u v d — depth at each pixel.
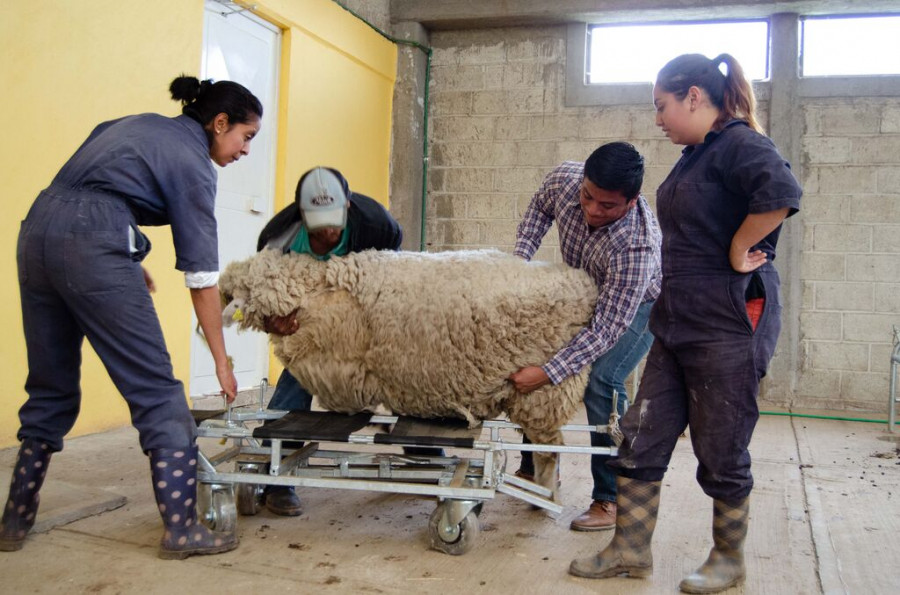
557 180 2.72
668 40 6.64
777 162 1.88
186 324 4.32
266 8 4.99
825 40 6.28
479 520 2.64
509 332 2.38
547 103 6.81
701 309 2.02
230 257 4.94
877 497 3.16
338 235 2.45
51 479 2.90
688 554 2.36
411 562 2.20
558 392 2.45
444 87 7.05
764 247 2.06
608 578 2.13
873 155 6.11
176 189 2.06
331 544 2.33
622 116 6.64
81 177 2.02
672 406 2.13
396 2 6.91
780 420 5.46
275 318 2.47
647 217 2.53
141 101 4.02
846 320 6.14
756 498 3.07
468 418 2.45
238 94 2.21
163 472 2.09
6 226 3.35
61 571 2.02
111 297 2.01
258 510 2.65
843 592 2.07
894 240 6.06
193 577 2.01
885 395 6.05
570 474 3.38
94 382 3.84
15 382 3.41
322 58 5.75
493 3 6.67
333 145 5.95
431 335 2.36
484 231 6.93
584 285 2.50
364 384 2.49
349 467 2.57
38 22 3.44
